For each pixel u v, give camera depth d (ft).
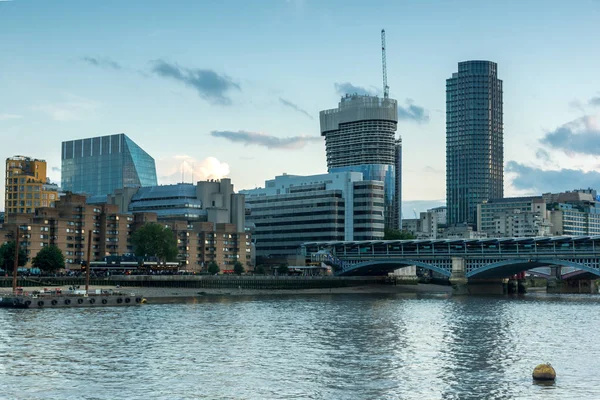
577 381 327.67
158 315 605.73
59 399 292.20
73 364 362.12
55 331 482.28
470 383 323.57
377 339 461.37
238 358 384.06
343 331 502.79
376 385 319.27
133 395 299.38
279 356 391.45
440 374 343.67
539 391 307.99
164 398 295.48
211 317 592.60
